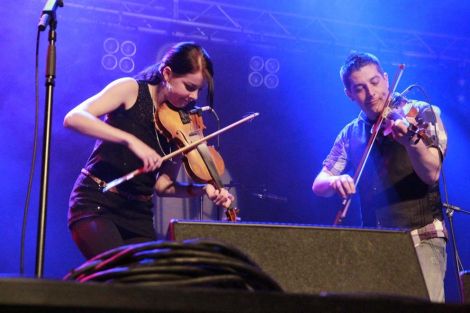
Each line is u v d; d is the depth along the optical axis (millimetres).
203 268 1222
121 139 2832
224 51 7250
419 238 3281
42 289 849
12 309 843
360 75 3494
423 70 7652
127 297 877
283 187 7641
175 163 3264
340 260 2004
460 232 7410
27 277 869
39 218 2314
